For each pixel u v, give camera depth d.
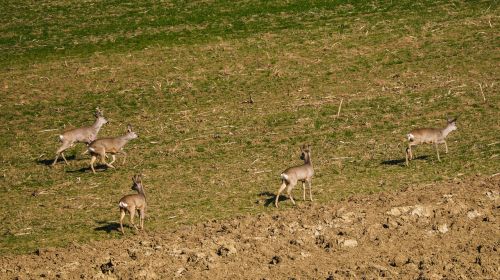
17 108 153.25
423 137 119.44
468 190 110.12
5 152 135.25
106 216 108.75
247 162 126.06
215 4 196.38
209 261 92.94
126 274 90.12
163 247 97.06
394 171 118.69
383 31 177.75
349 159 124.44
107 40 180.00
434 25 178.88
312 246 96.31
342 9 189.75
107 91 159.38
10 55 174.62
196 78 162.38
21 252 98.81
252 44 175.38
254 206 109.00
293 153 128.25
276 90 156.38
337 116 142.50
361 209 104.94
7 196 117.62
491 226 99.88
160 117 147.50
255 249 95.69
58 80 163.88
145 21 188.50
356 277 88.38
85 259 95.31
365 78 159.25
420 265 91.19
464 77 156.12
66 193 117.31
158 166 126.38
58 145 137.88
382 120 140.00
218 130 140.38
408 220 101.69
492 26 176.88
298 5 192.88
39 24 188.75
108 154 131.75
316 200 109.56
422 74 158.75
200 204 110.94
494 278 88.25
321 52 170.62
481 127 134.38
